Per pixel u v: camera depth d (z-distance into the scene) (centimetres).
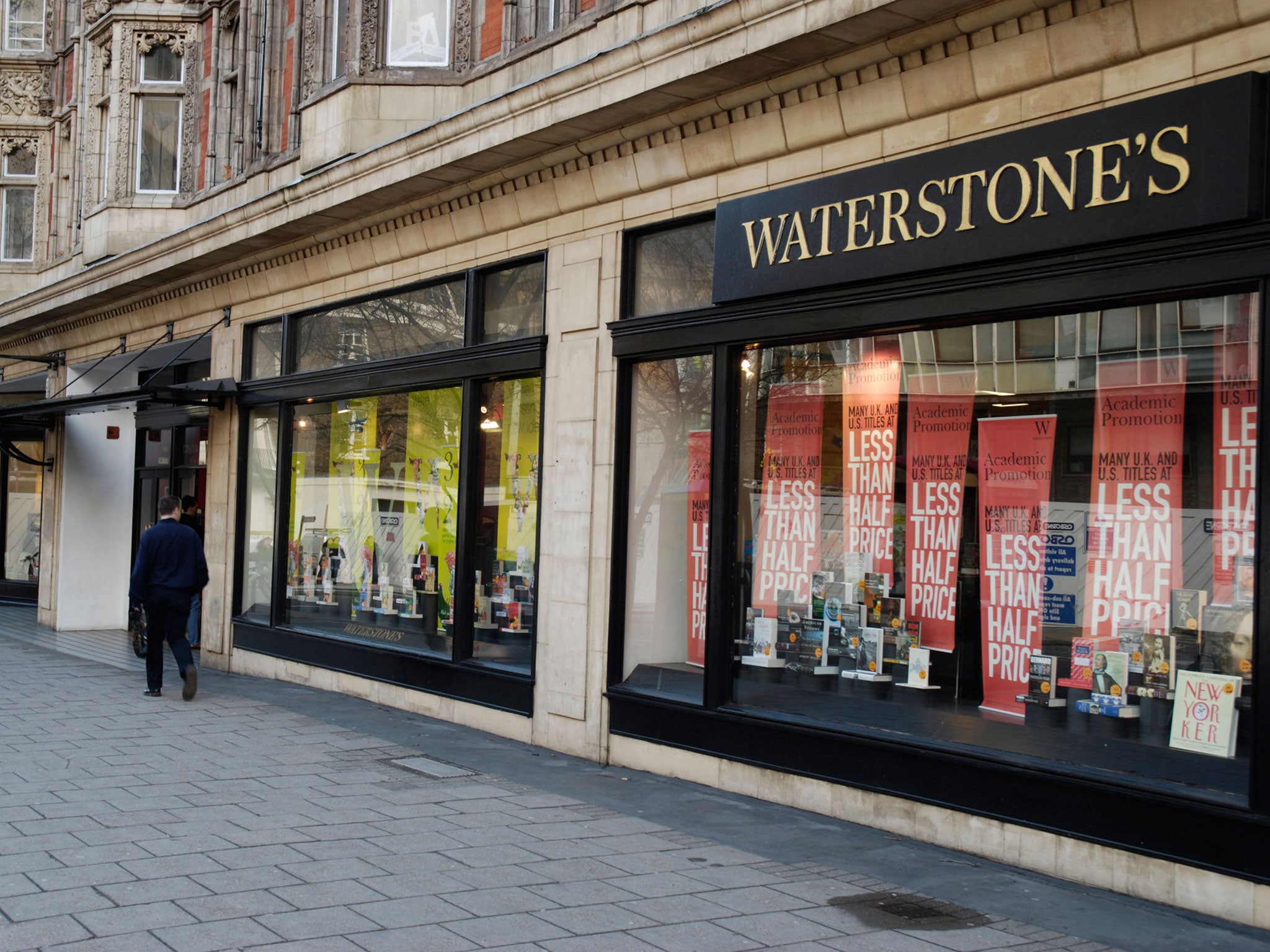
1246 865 529
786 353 805
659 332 858
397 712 1103
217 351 1484
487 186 1016
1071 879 594
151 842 602
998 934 507
